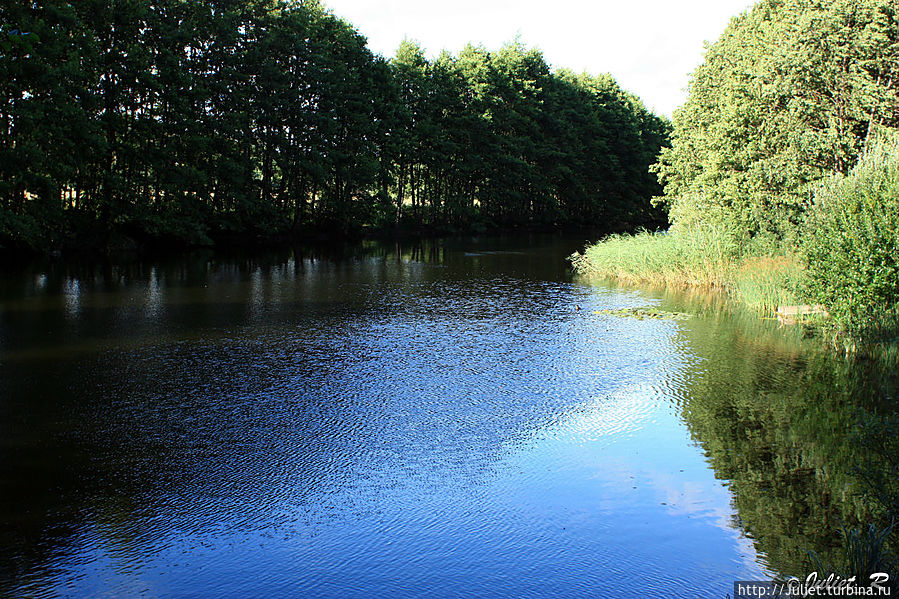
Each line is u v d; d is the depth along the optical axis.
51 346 14.88
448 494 8.13
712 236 25.42
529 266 32.19
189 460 8.98
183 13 37.50
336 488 8.26
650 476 8.65
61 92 27.34
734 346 15.79
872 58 22.62
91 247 33.16
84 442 9.52
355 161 45.53
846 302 15.28
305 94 43.00
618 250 28.44
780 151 24.14
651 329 17.69
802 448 9.54
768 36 25.53
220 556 6.73
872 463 8.00
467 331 17.25
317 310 19.84
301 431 10.08
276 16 41.56
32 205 28.38
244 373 13.02
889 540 6.76
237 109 39.88
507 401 11.63
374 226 52.41
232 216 40.25
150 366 13.39
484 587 6.23
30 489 8.08
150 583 6.26
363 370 13.41
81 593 6.08
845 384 12.65
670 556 6.75
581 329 17.62
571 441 9.85
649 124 77.06
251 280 26.00
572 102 66.56
